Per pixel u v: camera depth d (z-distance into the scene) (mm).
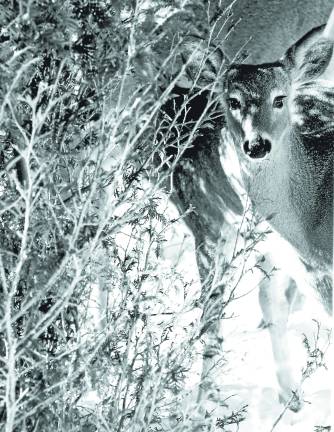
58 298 4871
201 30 5590
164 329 5855
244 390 9117
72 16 4844
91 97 5098
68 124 5039
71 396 5324
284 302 9547
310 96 8906
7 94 4254
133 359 5656
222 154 9289
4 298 4613
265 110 8805
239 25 8922
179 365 5500
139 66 4820
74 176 5328
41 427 5090
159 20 5480
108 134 4793
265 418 8672
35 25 4379
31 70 5016
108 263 5543
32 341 4625
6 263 5113
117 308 5664
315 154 9055
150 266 6141
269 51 8852
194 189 9570
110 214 4832
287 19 8766
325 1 8703
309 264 9383
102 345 5371
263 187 9203
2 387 5320
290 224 9250
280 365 9227
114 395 5500
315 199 9141
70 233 5102
